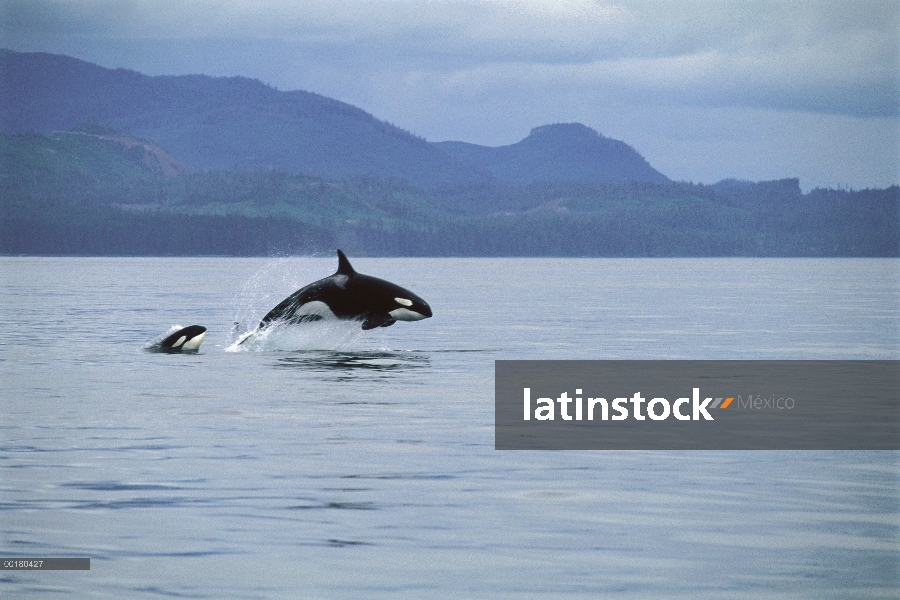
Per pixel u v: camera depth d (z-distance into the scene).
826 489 55.66
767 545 45.47
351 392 91.88
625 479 57.84
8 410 80.44
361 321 123.00
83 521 48.66
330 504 51.75
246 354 123.81
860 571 42.09
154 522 48.50
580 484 56.53
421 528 47.72
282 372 106.50
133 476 57.56
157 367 110.62
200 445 66.50
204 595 39.41
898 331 177.62
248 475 57.88
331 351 128.50
